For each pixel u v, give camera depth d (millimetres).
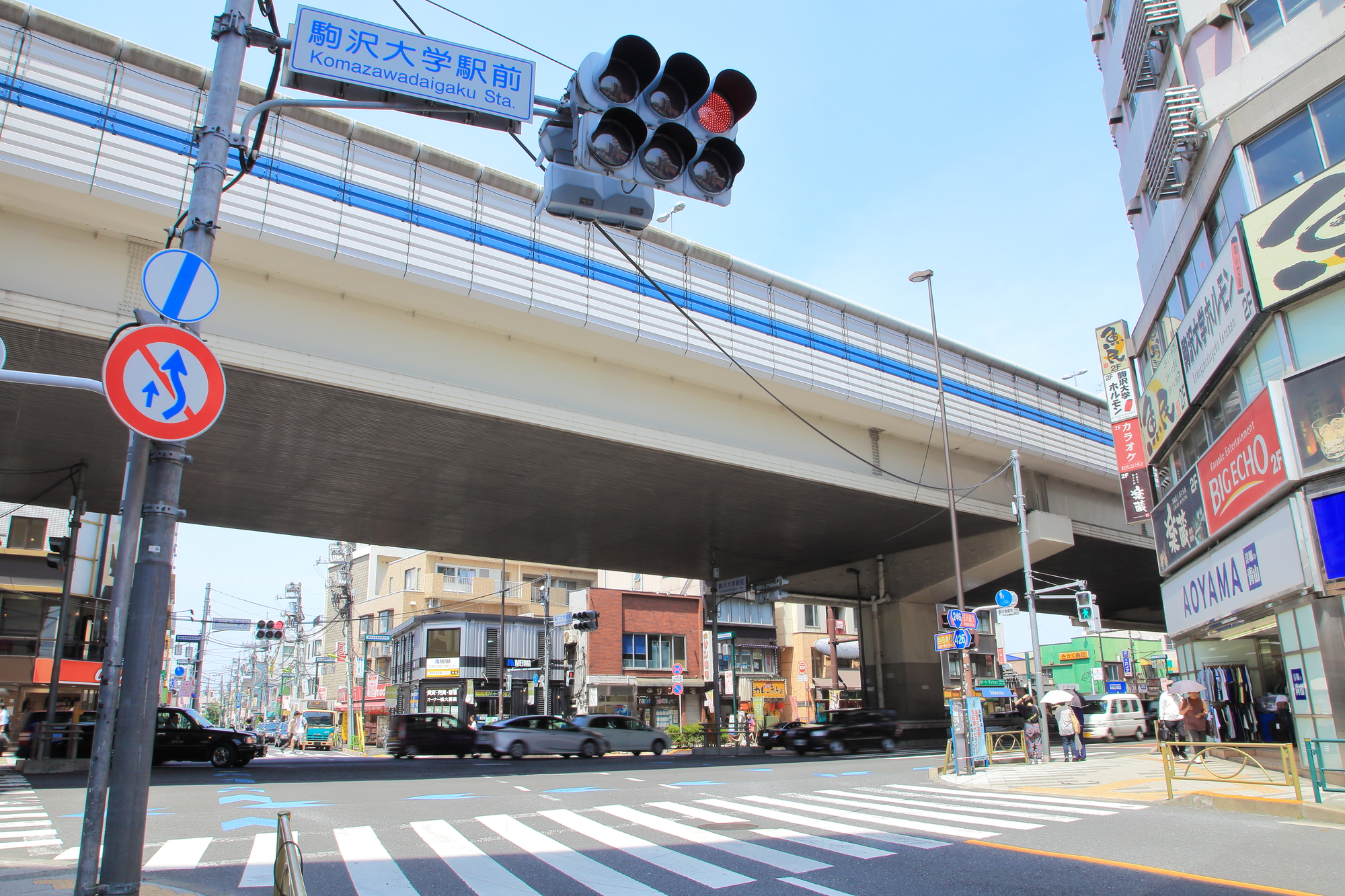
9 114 14070
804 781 17562
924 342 27469
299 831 10438
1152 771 17734
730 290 22672
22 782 18203
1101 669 67125
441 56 6184
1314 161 13844
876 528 33125
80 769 22234
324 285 17844
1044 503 33188
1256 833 9641
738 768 22016
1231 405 17000
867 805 12906
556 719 30094
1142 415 23109
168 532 5512
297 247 16344
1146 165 18734
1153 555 40719
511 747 28797
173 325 5672
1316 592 13227
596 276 20125
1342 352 13258
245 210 15852
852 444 27016
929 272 25531
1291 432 13695
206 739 23703
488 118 6230
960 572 22781
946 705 38125
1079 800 13320
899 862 8195
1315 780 11219
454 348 19531
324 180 16844
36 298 14969
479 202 18656
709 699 50062
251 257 16766
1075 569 43531
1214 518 17609
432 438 21281
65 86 14641
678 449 22594
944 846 9070
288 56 6066
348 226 16891
